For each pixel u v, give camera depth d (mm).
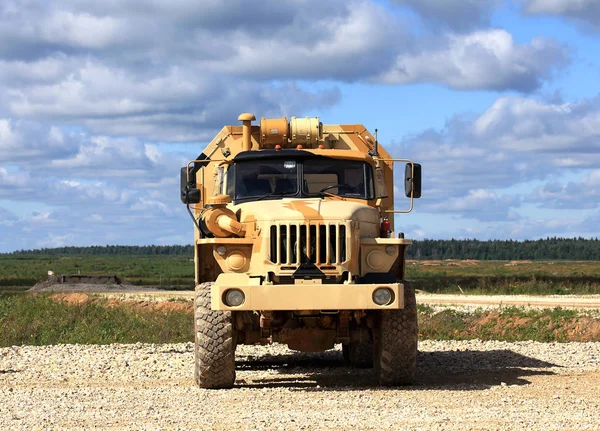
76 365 13352
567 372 12477
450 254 192750
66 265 120125
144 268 108562
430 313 23172
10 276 80562
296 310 10391
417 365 13688
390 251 10812
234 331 10984
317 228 10398
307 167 11852
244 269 10758
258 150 11961
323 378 12203
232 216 10938
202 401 9750
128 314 22562
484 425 7953
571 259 185000
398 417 8445
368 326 11039
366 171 11945
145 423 8266
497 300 30000
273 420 8328
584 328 19172
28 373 12562
